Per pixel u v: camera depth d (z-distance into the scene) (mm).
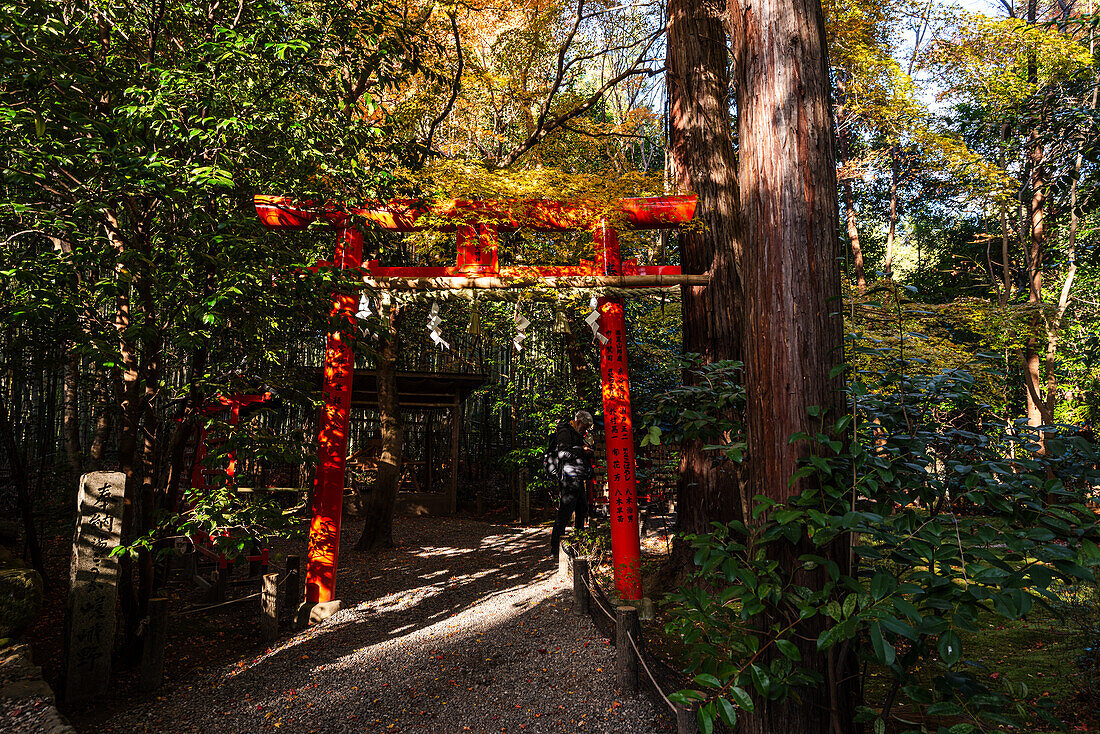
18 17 2650
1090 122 8945
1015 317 6352
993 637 4352
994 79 9203
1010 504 1609
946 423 2068
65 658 3400
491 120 9422
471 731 3062
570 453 6504
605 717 3100
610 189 4496
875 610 1509
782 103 2123
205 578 6125
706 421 2607
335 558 4938
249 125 3109
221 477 5008
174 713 3260
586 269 4809
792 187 2084
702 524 5176
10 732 2504
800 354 2008
